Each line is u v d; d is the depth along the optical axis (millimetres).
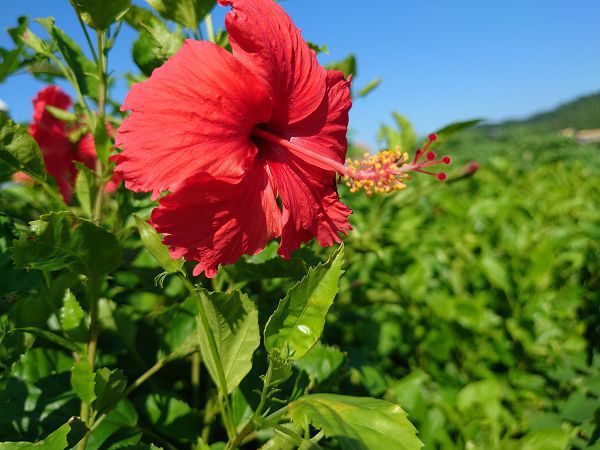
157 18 242
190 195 177
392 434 153
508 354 441
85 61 262
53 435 166
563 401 349
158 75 177
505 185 876
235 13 188
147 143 172
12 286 234
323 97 228
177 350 234
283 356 181
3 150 219
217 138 185
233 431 197
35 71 276
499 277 473
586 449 276
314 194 224
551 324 460
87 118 251
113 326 275
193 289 186
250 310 192
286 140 219
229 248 189
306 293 182
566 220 654
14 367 229
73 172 313
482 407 334
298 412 164
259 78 191
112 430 219
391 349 465
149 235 184
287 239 209
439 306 461
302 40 218
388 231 459
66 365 241
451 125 290
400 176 215
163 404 238
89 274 201
